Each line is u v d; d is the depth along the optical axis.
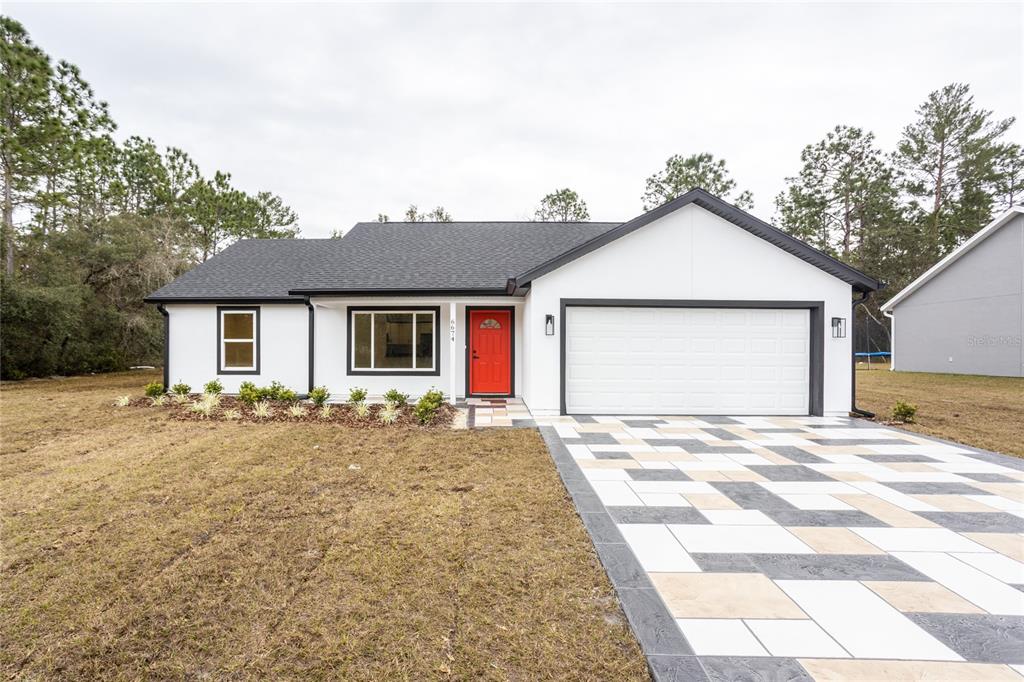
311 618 2.66
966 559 3.39
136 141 25.77
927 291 20.17
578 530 3.88
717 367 9.48
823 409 9.33
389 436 7.30
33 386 13.78
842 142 29.02
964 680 2.18
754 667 2.24
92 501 4.44
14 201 16.45
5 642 2.46
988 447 6.86
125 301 19.12
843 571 3.21
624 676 2.21
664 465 5.83
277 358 11.78
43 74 15.08
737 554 3.45
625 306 9.36
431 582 3.04
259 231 29.81
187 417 8.66
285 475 5.30
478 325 11.66
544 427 8.13
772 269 9.34
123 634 2.53
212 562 3.29
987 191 27.53
